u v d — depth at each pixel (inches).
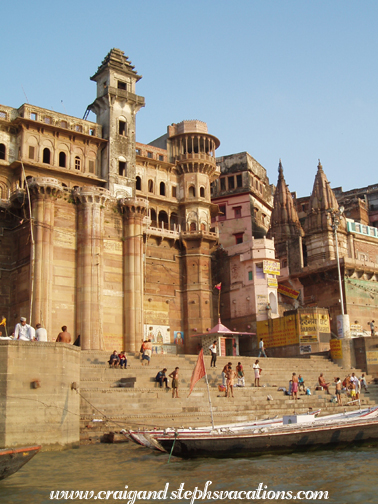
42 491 659.4
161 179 2349.9
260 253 2277.3
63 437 930.1
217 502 621.0
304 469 775.7
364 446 961.5
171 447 842.8
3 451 639.1
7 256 1856.5
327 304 2292.1
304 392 1445.6
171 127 2443.4
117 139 2113.7
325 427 912.9
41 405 914.1
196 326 2225.6
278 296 2384.4
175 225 2311.8
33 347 926.4
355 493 646.5
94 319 1760.6
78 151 2059.5
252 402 1288.1
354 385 1470.2
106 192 1872.5
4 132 1948.8
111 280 1877.5
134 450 920.9
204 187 2397.9
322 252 2527.1
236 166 2819.9
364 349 1808.6
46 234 1743.4
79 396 1035.3
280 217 2763.3
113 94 2111.2
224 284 2373.3
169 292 2241.6
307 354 1948.8
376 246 2783.0
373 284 2348.7
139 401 1160.8
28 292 1722.4
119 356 1380.4
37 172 1948.8
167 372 1413.6
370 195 3331.7
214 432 877.2
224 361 1652.3
